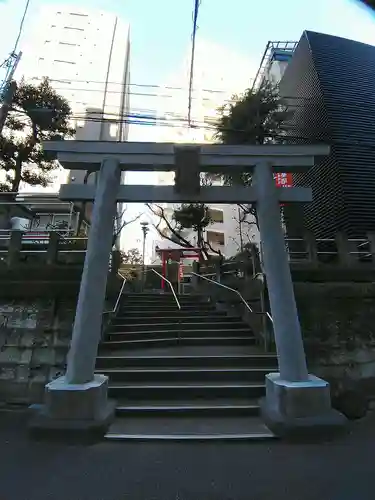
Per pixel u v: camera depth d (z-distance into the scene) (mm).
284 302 5207
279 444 4234
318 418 4445
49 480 3350
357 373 7121
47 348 6715
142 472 3516
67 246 8898
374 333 7496
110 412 4809
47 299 7023
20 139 14211
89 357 4816
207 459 3822
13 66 10961
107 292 8703
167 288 17625
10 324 6863
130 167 6113
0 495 3082
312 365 7047
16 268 7473
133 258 29734
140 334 8266
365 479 3389
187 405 5297
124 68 26141
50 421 4332
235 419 5027
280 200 5934
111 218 5621
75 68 25109
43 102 13484
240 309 9602
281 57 21875
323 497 3070
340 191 12703
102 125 22766
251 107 12977
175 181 6035
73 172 20188
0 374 6547
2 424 5066
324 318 7461
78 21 27094
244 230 26156
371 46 16375
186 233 29328
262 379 6203
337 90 14461
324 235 13523
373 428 4906
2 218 12727
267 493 3137
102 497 3066
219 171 6309
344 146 13234
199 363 6723
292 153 6141
